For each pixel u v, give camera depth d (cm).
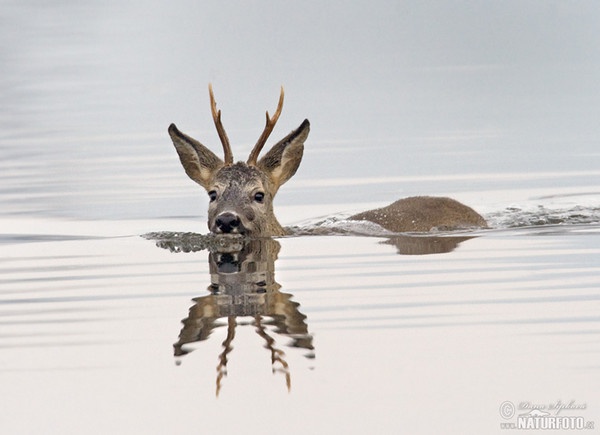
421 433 1415
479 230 2564
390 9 7375
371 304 1870
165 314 1841
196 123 4175
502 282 1989
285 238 2464
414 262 2169
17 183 3272
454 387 1528
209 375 1595
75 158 3609
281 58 5856
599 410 1459
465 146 3706
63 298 1966
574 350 1628
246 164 2492
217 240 2436
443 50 6056
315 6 7550
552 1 7444
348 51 6053
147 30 6681
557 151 3612
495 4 7412
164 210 2906
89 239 2545
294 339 1708
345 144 3753
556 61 5641
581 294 1894
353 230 2558
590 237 2391
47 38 6362
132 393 1544
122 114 4378
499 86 4944
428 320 1777
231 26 6900
